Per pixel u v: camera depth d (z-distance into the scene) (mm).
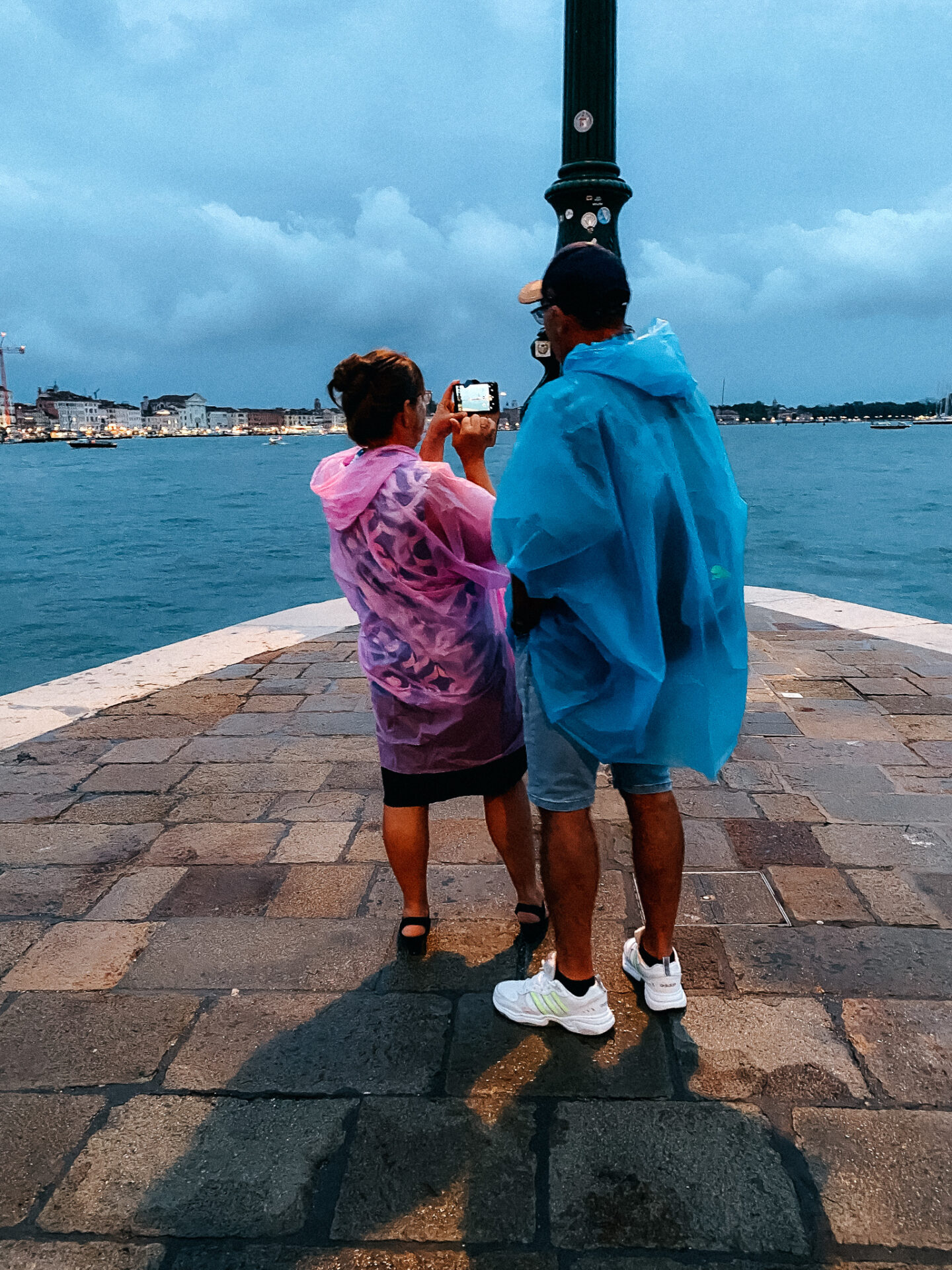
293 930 2350
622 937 2291
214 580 14086
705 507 1608
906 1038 1881
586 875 1789
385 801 2143
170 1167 1584
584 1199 1502
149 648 9812
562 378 1562
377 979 2131
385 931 2338
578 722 1678
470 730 2020
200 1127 1673
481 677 1974
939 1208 1476
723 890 2500
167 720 4098
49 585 13727
